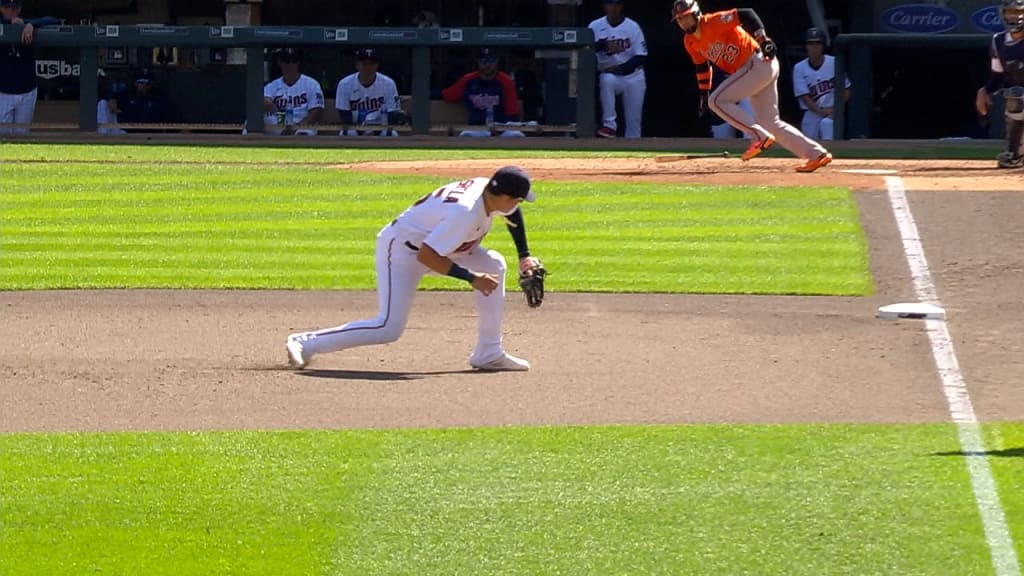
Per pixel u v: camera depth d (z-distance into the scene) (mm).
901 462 22422
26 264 41375
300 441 23938
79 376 28859
